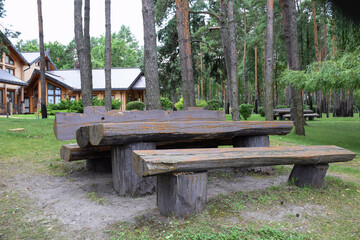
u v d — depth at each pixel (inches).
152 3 321.7
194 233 96.9
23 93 1091.3
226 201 129.9
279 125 189.9
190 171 114.3
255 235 97.5
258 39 1210.0
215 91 2343.8
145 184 147.9
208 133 158.4
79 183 173.2
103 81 1158.3
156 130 139.5
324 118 1096.8
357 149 380.2
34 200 141.2
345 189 159.0
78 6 413.1
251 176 191.6
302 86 398.3
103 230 105.4
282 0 619.2
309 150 154.9
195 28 894.4
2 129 392.5
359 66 318.7
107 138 126.5
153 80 320.2
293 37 520.1
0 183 170.7
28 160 241.9
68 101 789.9
